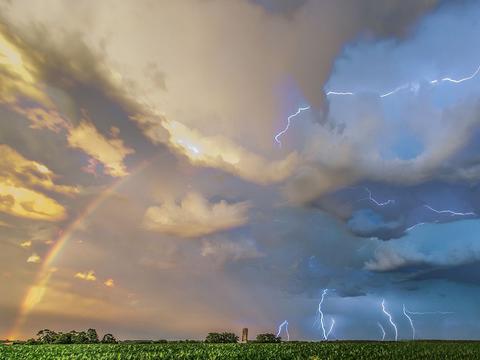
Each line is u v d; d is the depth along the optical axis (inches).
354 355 1409.9
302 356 1411.2
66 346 2071.9
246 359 1385.3
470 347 1651.1
